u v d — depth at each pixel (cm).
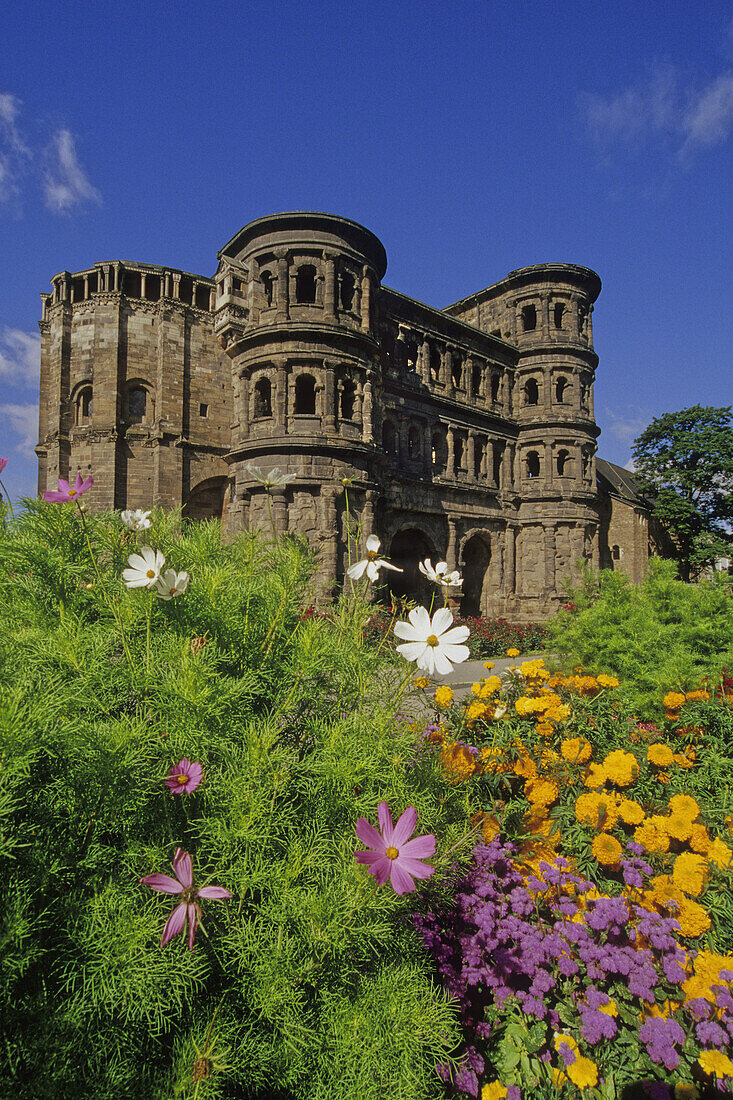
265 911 212
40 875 201
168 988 197
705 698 591
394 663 319
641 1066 268
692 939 328
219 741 238
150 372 2606
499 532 3344
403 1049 207
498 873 355
